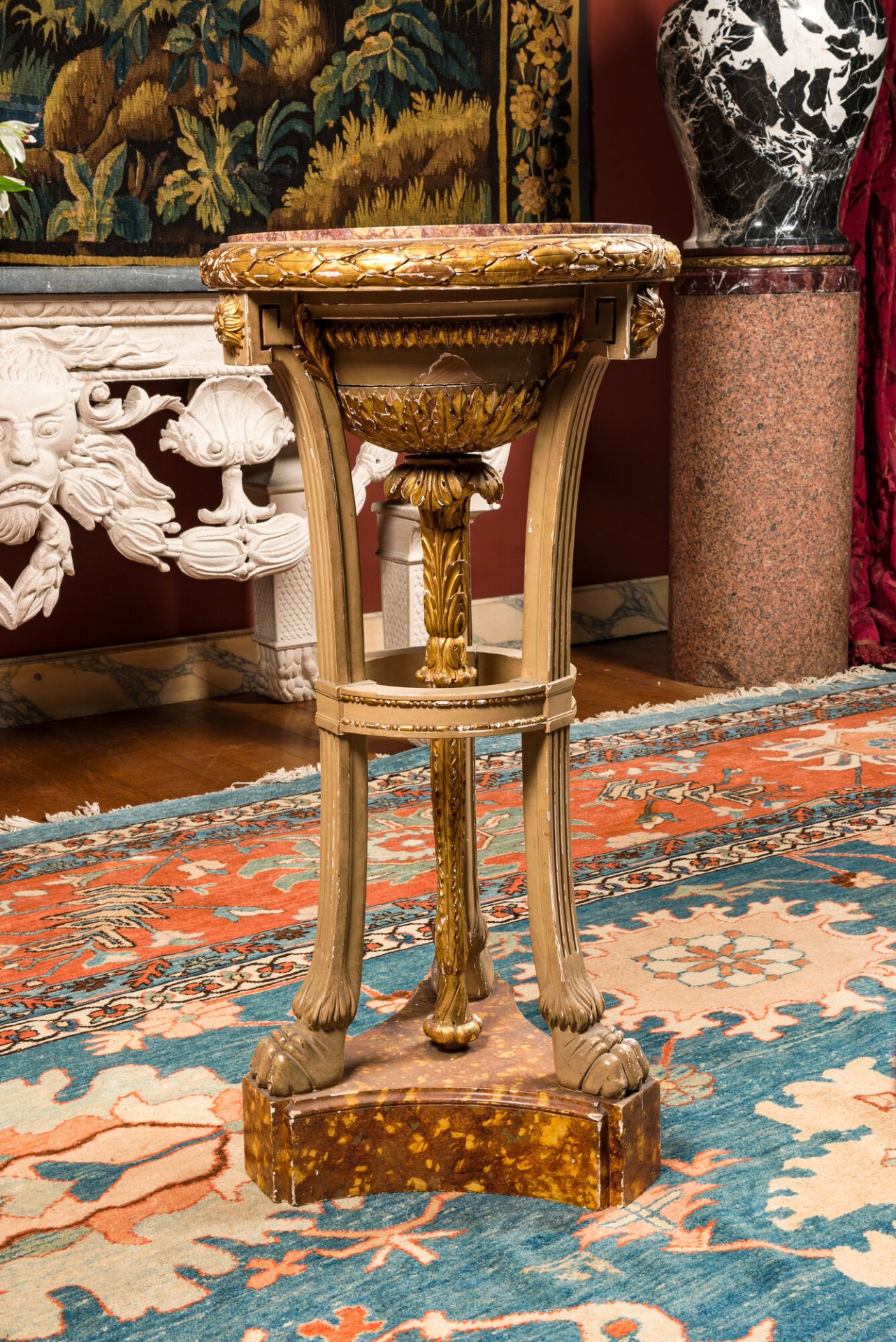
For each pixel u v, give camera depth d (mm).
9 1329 1417
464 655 1652
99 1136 1796
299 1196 1633
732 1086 1880
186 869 2799
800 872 2686
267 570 3660
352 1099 1633
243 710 4148
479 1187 1661
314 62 3904
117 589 4145
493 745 3654
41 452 3174
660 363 5125
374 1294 1460
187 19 3623
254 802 3221
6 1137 1799
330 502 1557
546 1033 1813
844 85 3938
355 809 1619
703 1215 1588
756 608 4215
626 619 5188
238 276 1458
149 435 4082
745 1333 1381
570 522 1574
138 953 2387
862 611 4688
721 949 2336
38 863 2855
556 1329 1394
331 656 1588
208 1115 1845
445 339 1458
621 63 4758
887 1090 1864
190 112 3678
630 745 3619
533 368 1517
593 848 2852
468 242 1385
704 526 4223
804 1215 1581
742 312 4047
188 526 4195
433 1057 1729
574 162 4637
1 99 3346
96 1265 1523
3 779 3498
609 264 1418
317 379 1533
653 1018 2088
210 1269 1513
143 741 3824
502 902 2578
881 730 3711
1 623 3240
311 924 2506
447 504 1575
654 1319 1406
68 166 3479
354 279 1385
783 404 4086
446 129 4262
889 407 4570
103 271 3166
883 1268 1480
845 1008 2111
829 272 4070
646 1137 1634
